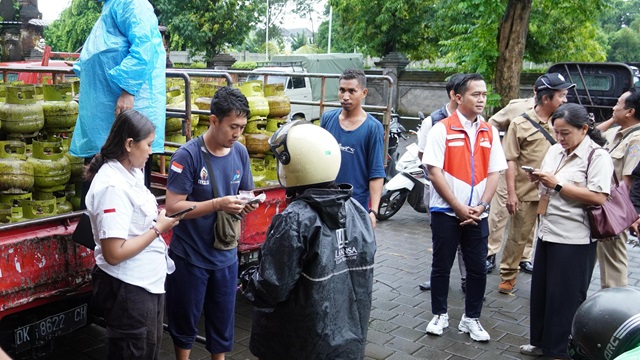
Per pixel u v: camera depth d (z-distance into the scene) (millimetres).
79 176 3916
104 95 3469
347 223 2361
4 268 2705
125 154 2523
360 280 2381
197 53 22891
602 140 3658
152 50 3461
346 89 3814
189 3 21094
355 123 3902
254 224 4031
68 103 3795
